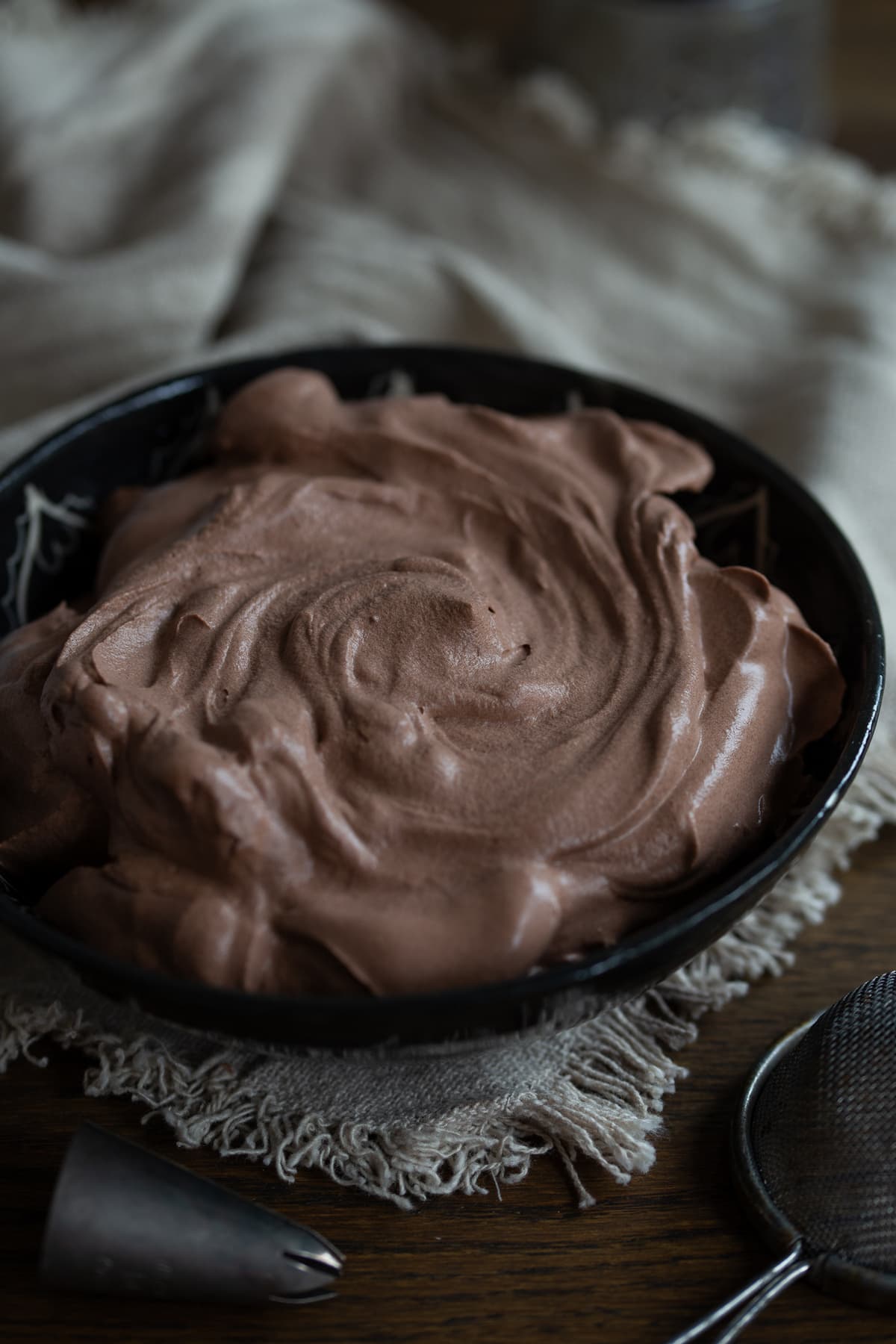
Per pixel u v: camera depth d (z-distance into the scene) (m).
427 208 0.61
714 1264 0.36
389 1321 0.35
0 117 0.56
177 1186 0.35
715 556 0.44
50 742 0.38
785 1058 0.38
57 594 0.45
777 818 0.38
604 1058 0.39
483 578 0.41
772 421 0.52
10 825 0.38
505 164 0.62
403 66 0.64
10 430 0.50
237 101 0.57
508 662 0.39
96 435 0.45
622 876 0.36
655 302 0.57
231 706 0.37
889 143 0.67
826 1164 0.36
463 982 0.34
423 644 0.39
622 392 0.46
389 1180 0.37
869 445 0.50
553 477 0.42
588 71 0.62
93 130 0.56
